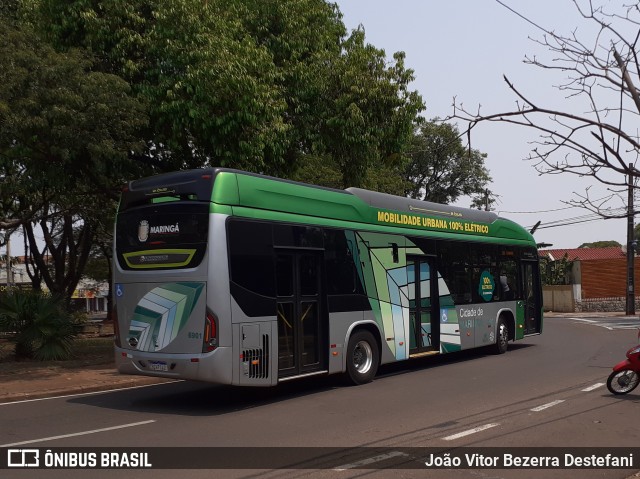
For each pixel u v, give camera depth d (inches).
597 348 749.9
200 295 385.1
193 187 398.6
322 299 457.1
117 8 603.5
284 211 435.5
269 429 338.6
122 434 330.6
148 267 410.0
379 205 529.0
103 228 1184.8
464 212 645.3
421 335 558.9
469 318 625.3
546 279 1852.9
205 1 621.9
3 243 1102.4
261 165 638.5
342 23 834.2
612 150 177.9
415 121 756.6
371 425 344.5
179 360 387.5
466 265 630.5
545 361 621.6
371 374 495.8
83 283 2625.5
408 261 551.5
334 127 725.9
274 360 410.3
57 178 626.2
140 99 600.1
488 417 362.6
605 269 1831.9
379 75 739.4
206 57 589.3
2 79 511.5
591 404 399.9
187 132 636.1
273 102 638.5
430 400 417.4
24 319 637.3
